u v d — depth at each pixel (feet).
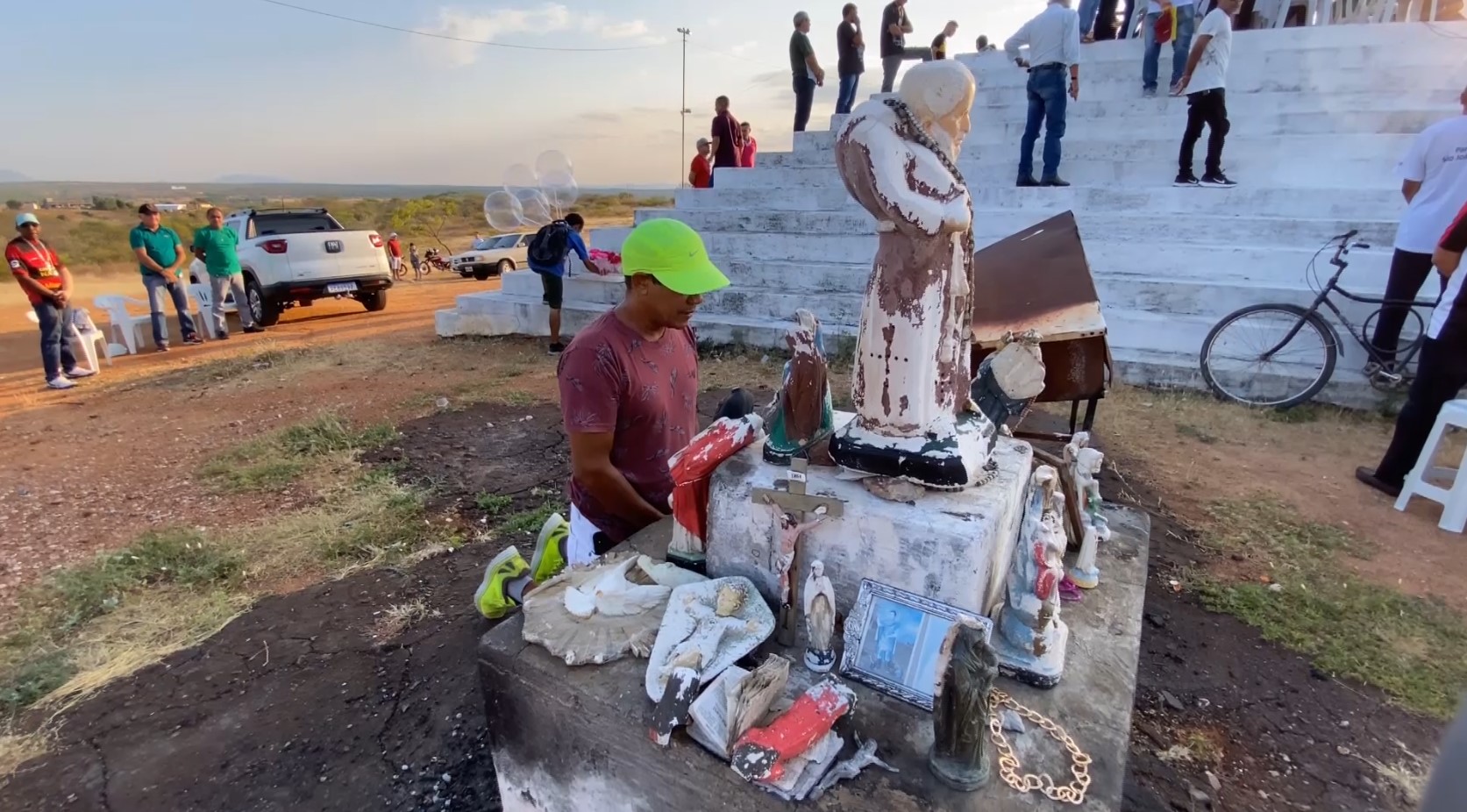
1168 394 17.90
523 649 5.71
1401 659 8.75
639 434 7.68
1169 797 6.82
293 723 8.13
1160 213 21.50
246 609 10.37
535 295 29.96
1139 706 8.00
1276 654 8.87
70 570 11.48
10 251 22.81
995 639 5.72
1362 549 11.18
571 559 8.15
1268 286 18.58
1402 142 20.80
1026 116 27.30
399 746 7.77
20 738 7.97
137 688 8.74
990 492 5.74
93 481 15.58
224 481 15.07
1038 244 11.66
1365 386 16.67
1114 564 7.52
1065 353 10.46
